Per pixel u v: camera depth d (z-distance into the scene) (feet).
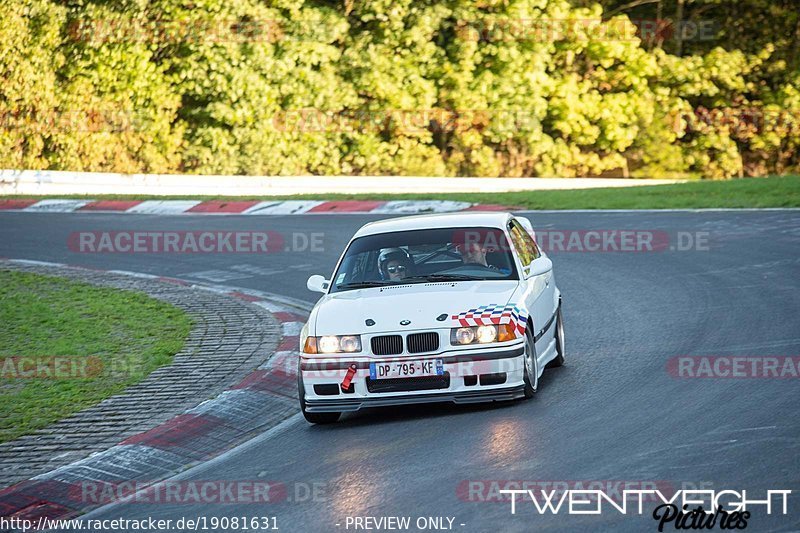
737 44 540.11
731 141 520.83
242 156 436.76
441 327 99.35
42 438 100.37
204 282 200.23
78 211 308.81
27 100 398.62
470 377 99.14
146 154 419.74
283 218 278.67
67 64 417.28
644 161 510.58
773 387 99.45
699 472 75.56
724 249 194.59
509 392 99.91
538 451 84.64
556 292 124.36
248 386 114.32
